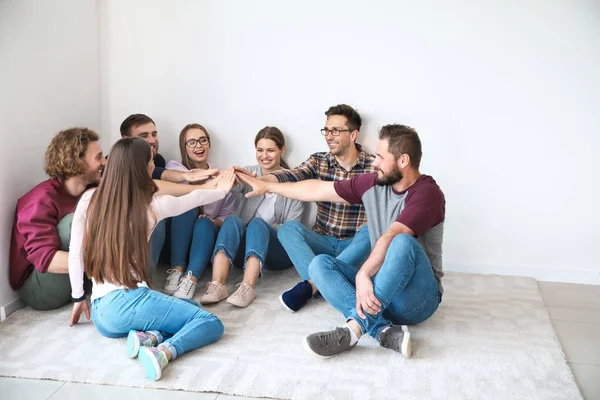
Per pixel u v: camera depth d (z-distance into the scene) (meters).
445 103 3.21
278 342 2.45
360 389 2.12
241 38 3.33
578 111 3.12
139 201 2.25
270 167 3.23
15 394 2.06
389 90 3.25
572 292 3.12
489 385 2.16
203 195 2.59
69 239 2.58
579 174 3.17
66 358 2.29
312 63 3.30
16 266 2.64
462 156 3.25
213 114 3.44
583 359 2.40
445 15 3.14
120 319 2.31
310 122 3.36
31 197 2.59
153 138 3.21
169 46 3.39
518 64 3.12
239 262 3.27
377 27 3.21
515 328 2.63
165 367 2.23
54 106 3.00
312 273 2.45
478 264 3.34
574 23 3.05
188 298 2.84
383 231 2.53
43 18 2.87
